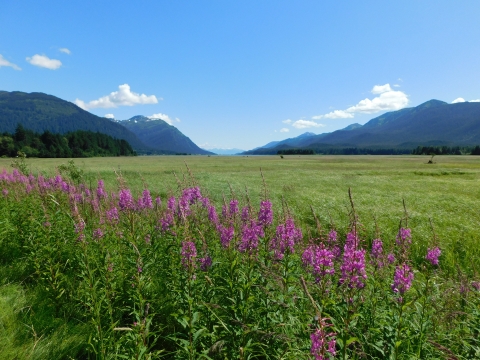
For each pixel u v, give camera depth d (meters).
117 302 5.25
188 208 6.48
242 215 6.46
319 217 15.20
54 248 6.24
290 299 4.39
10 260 7.68
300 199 21.77
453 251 10.52
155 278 5.81
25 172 20.28
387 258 5.63
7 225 8.33
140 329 3.71
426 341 4.06
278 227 5.20
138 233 7.03
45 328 4.71
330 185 32.59
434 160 98.38
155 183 30.81
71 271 6.57
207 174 46.09
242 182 34.56
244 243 4.68
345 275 3.63
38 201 8.68
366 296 4.68
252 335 4.01
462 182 35.31
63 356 4.23
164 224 6.88
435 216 16.05
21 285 6.25
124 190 6.32
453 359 3.44
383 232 12.34
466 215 16.78
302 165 76.62
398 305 4.03
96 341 4.02
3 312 4.92
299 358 3.63
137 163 82.12
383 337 4.09
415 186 31.55
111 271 5.25
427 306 4.69
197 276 4.69
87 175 37.94
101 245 6.01
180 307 4.73
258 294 4.48
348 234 3.90
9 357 3.99
